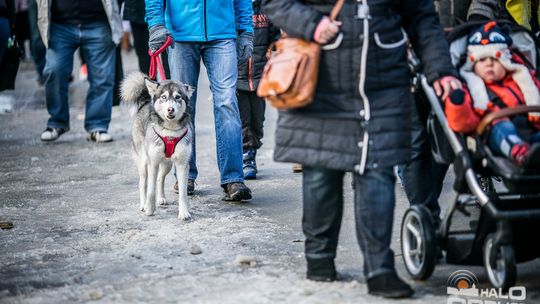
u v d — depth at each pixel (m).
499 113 6.67
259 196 11.02
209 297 7.04
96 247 8.77
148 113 10.12
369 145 6.69
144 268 7.95
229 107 10.48
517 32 7.27
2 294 7.29
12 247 8.87
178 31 10.40
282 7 6.84
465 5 8.88
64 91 15.48
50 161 13.73
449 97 6.68
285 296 6.98
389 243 6.88
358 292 7.02
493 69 7.01
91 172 12.83
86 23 14.93
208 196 11.03
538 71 7.37
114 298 7.12
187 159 9.80
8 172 12.97
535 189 6.70
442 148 7.27
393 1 6.86
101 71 15.21
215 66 10.48
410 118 6.89
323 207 7.11
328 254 7.29
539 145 6.23
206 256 8.29
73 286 7.49
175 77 10.54
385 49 6.75
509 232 6.59
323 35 6.62
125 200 10.95
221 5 10.39
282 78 6.58
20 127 17.31
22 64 29.42
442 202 10.16
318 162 6.81
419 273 7.16
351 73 6.71
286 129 6.95
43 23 14.71
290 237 8.95
